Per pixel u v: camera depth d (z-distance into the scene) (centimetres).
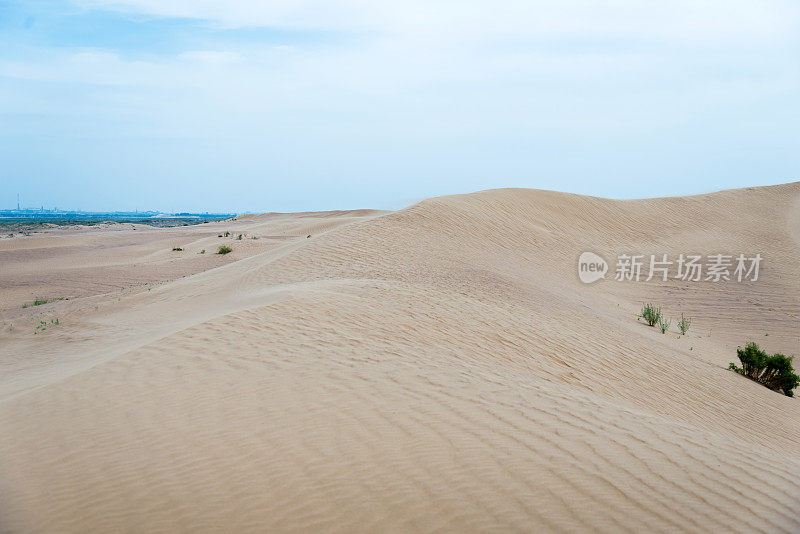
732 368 1123
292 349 691
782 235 3011
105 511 335
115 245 4238
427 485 362
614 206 3297
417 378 587
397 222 2178
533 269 1927
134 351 679
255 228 5566
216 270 2012
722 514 356
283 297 1012
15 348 1077
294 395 521
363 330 821
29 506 342
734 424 752
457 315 985
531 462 401
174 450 411
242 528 318
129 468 386
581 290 1798
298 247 1972
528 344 882
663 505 359
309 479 368
